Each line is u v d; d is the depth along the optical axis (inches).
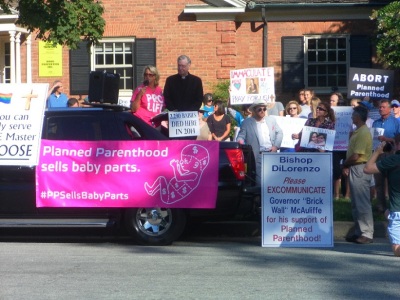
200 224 481.7
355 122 445.7
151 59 871.1
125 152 430.9
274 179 431.5
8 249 413.4
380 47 767.1
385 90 593.9
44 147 432.1
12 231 491.2
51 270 346.0
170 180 429.4
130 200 429.4
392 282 322.3
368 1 857.5
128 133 435.5
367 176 442.6
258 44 876.0
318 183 430.6
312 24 874.1
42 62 879.1
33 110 432.1
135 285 313.4
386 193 558.3
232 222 483.2
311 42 881.5
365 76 596.1
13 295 295.4
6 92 434.3
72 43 585.9
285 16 871.7
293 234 429.7
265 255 396.5
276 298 291.4
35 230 494.0
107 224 430.3
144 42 869.2
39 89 434.0
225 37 864.3
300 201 430.6
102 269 349.1
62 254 395.2
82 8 585.3
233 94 603.8
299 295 296.8
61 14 572.4
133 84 874.8
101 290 303.9
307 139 483.5
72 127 435.8
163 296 293.6
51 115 437.7
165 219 432.5
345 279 328.2
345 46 877.8
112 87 452.8
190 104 502.3
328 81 880.9
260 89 600.4
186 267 355.6
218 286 312.0
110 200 430.6
